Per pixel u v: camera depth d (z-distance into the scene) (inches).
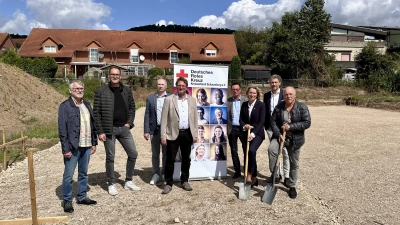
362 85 1337.4
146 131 239.9
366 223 180.4
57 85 1032.8
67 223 176.6
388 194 223.9
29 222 175.2
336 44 1915.6
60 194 221.0
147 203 205.0
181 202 206.7
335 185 242.5
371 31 2070.6
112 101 210.7
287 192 224.8
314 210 194.9
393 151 358.6
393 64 1464.1
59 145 383.2
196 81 247.9
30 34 1802.4
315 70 1382.9
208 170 255.1
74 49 1716.3
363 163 307.3
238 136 253.6
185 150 226.8
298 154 212.1
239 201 208.4
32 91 630.5
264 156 336.2
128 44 1763.0
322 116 720.3
